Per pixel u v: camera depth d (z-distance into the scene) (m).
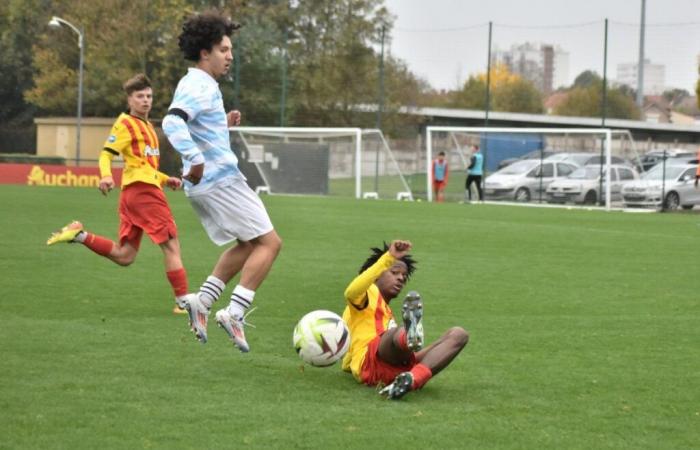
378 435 7.57
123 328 11.96
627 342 11.71
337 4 67.25
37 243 21.67
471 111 76.62
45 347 10.64
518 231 28.73
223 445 7.23
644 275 18.47
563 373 9.95
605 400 8.88
